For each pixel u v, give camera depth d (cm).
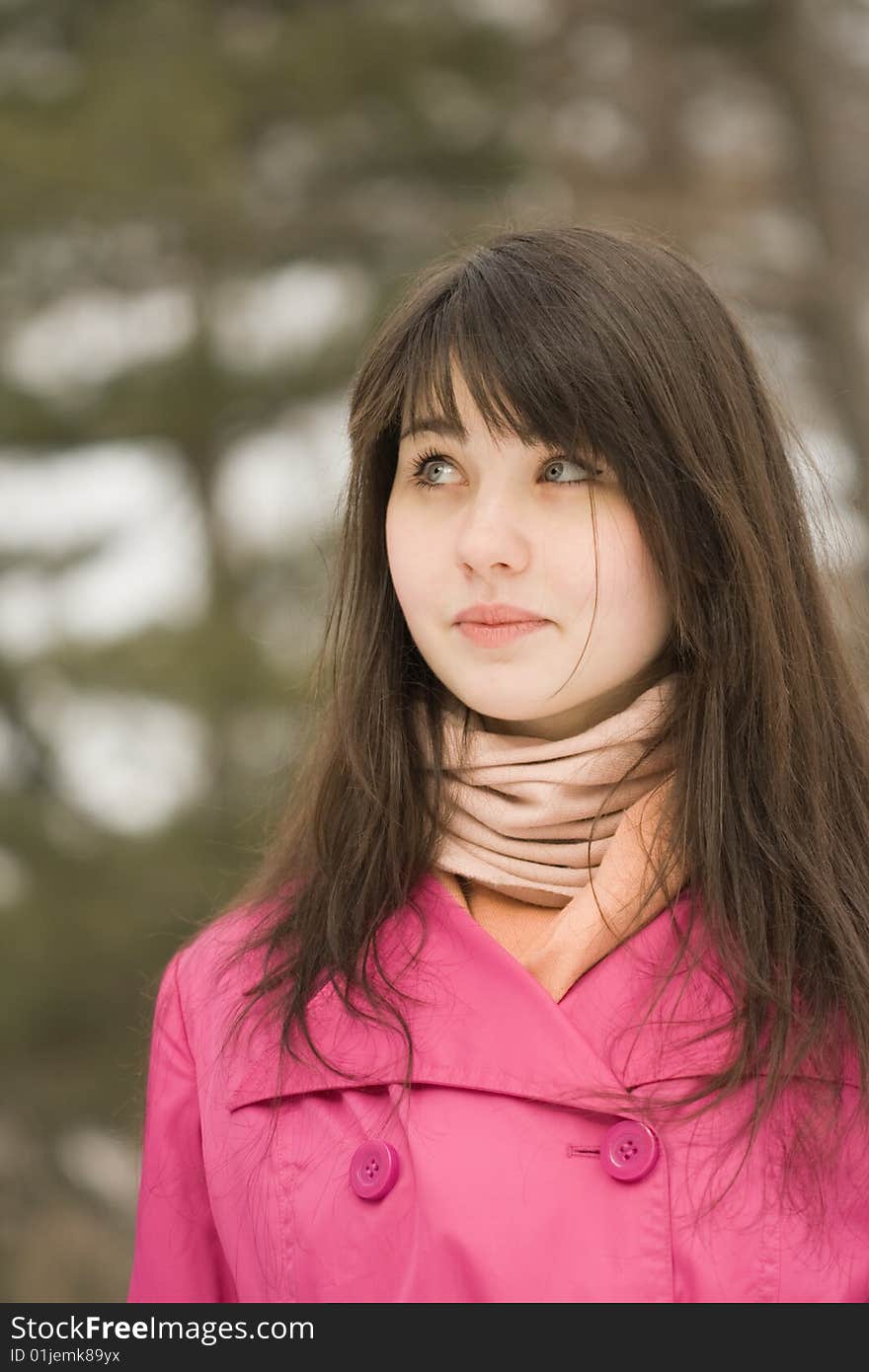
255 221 1173
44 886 1080
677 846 185
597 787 187
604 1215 171
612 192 1172
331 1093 190
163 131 1089
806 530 204
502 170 1159
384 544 204
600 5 1191
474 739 193
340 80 1118
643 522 180
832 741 199
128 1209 1155
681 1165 173
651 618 183
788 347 1148
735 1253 170
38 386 1202
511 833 189
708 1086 174
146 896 1043
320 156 1185
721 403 191
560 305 180
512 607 178
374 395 194
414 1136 179
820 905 185
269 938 207
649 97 1199
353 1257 180
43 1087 1076
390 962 191
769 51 1182
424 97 1152
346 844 204
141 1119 271
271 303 1234
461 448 180
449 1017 184
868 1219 175
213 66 1119
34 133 1090
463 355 179
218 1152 197
